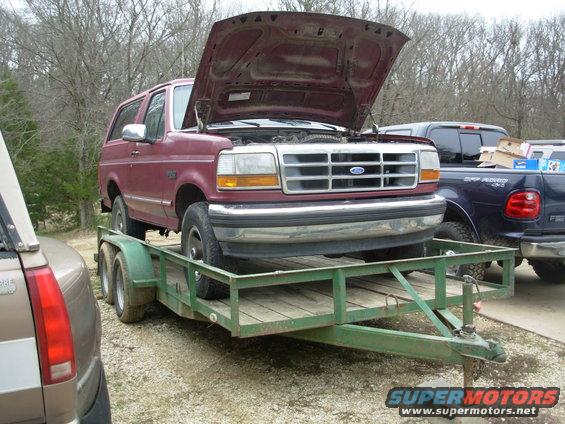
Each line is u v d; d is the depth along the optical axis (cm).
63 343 203
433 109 2009
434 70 2212
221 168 414
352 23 452
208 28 2000
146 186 585
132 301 533
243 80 482
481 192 609
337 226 411
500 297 451
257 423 355
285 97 526
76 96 1884
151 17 1956
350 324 388
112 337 524
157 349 489
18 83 1933
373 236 432
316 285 491
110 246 610
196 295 436
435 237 647
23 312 196
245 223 394
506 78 2920
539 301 641
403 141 532
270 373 431
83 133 1836
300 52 472
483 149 737
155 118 587
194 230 454
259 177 404
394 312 407
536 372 432
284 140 496
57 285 205
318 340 397
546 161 636
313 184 418
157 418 366
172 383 420
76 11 1844
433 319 368
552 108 2950
